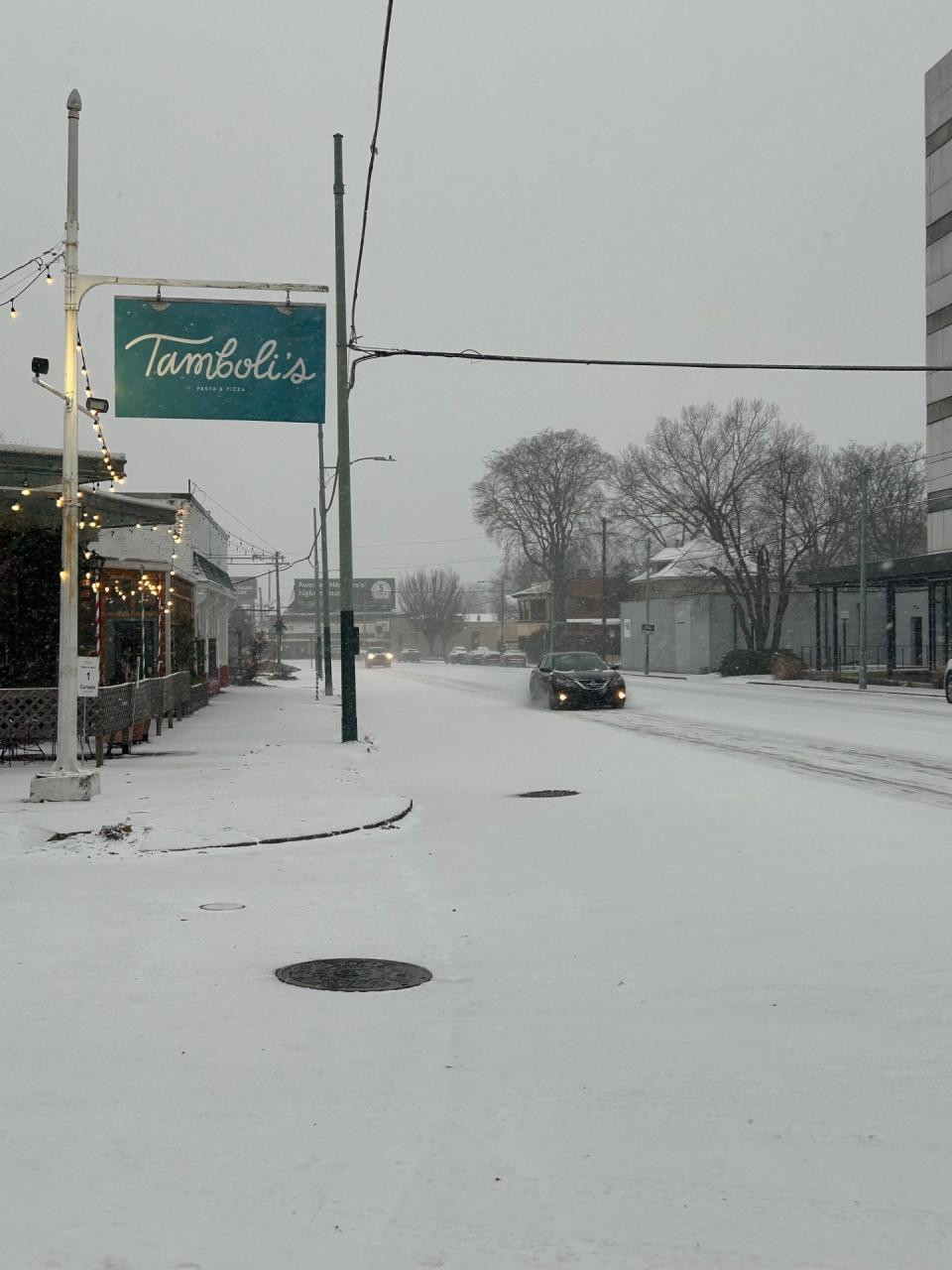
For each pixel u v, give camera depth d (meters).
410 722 27.62
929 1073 4.91
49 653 20.50
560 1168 4.04
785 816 12.16
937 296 53.00
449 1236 3.57
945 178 52.22
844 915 7.77
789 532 65.69
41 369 13.93
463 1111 4.55
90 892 8.95
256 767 17.23
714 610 67.31
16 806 13.21
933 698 37.19
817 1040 5.34
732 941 7.18
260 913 8.21
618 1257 3.45
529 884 9.10
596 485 89.56
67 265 14.28
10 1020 5.75
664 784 15.17
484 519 92.12
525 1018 5.75
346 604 21.80
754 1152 4.16
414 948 7.21
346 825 11.87
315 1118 4.49
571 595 104.81
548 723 26.84
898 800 13.09
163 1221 3.66
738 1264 3.41
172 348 15.57
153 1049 5.32
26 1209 3.73
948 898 8.20
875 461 85.00
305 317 15.80
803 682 50.53
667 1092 4.73
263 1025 5.67
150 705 21.36
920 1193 3.83
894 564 46.09
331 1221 3.66
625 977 6.44
